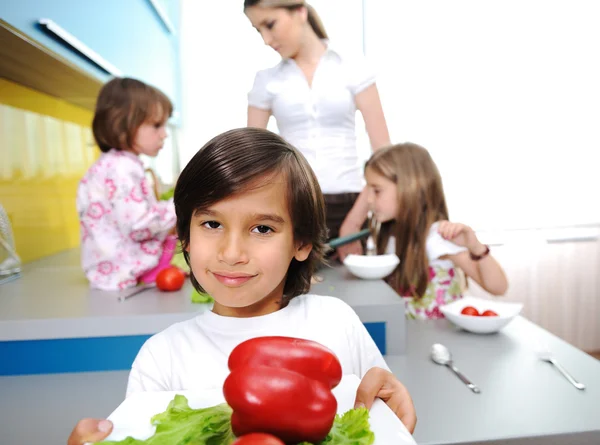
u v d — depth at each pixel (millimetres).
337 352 580
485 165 1963
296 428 292
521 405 693
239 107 1975
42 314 955
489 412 674
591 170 1996
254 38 1938
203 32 1935
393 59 1874
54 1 1141
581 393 728
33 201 1542
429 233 1283
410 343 964
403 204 1274
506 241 2029
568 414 665
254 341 333
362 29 1848
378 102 1364
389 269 1141
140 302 1039
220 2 1926
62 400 832
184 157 2051
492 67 1909
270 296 578
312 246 544
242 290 456
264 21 1221
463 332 1021
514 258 2047
